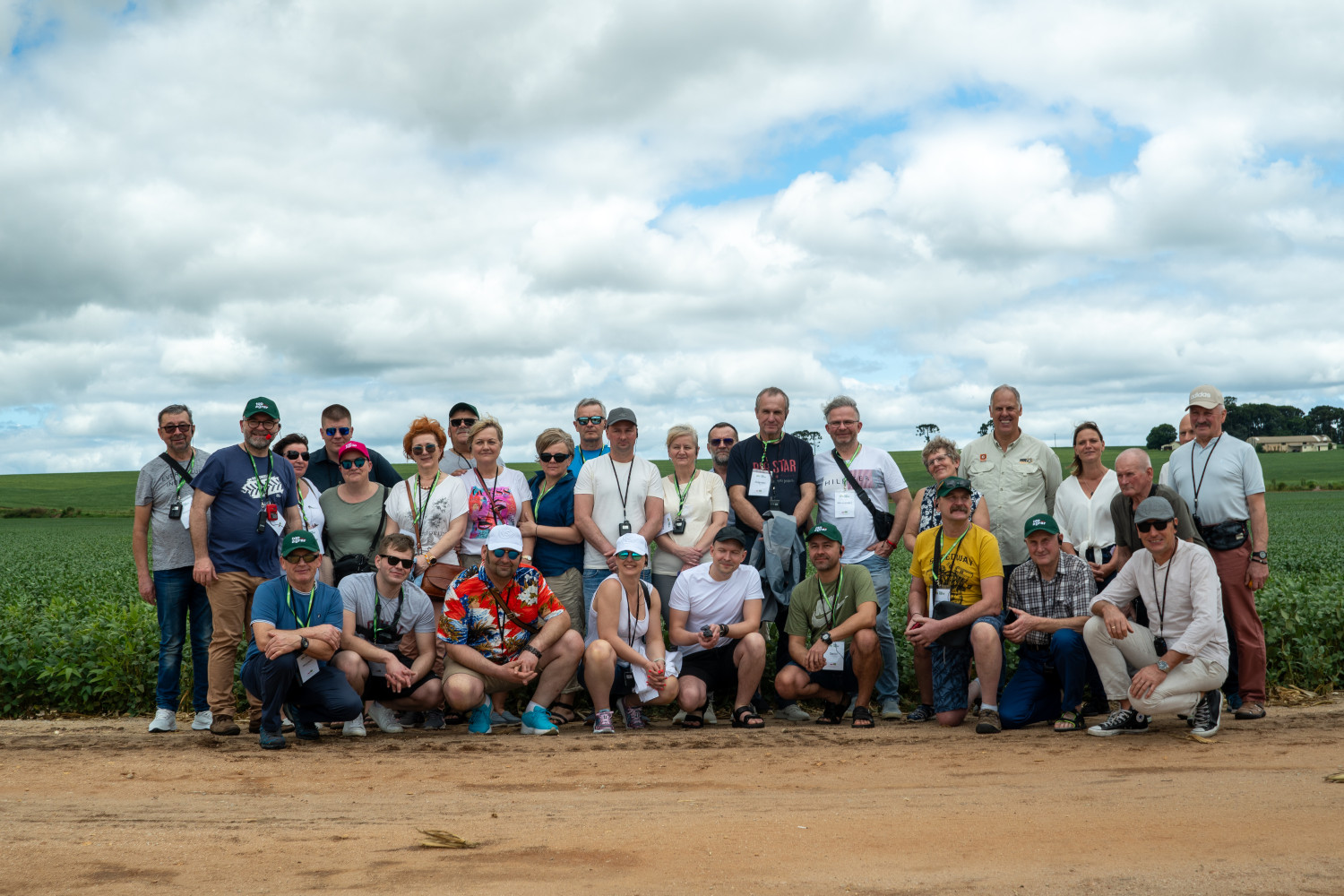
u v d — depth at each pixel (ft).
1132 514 22.99
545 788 16.78
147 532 23.97
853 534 26.58
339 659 22.31
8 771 18.40
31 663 26.30
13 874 11.73
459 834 13.44
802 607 24.68
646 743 21.38
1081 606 22.77
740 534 24.17
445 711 24.54
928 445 27.37
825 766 18.53
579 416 28.76
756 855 12.24
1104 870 11.35
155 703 26.55
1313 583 39.68
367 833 13.50
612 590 23.32
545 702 23.26
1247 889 10.58
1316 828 12.98
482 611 22.82
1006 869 11.48
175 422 23.48
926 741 21.29
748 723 23.71
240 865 12.03
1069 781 16.63
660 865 11.85
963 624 23.27
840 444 27.35
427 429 25.05
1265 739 20.22
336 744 21.43
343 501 25.32
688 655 24.61
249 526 22.76
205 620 23.81
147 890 11.09
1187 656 20.53
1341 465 307.99
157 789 16.74
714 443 28.91
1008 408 25.96
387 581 22.75
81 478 322.75
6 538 144.56
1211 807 14.30
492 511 24.99
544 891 10.87
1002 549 25.91
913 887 10.85
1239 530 23.13
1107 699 24.23
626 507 25.63
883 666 25.59
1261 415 429.79
